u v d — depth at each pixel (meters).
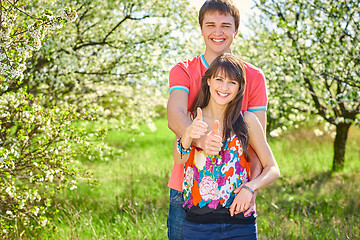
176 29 6.58
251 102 2.12
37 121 3.75
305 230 4.25
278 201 5.54
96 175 7.11
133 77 6.70
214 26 2.10
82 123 6.38
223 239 1.88
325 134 11.56
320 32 6.38
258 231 4.18
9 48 2.95
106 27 6.39
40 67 5.70
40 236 3.97
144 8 6.44
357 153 9.59
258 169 1.98
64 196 5.48
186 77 2.11
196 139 1.84
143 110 7.47
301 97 6.67
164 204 5.40
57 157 3.92
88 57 6.40
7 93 3.83
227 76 1.85
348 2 6.33
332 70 6.33
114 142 10.85
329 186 6.45
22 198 3.70
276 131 7.40
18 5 3.12
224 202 1.87
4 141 3.75
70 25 5.90
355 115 7.03
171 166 8.12
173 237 2.13
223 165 1.88
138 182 6.75
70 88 6.40
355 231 4.06
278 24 6.42
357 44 6.07
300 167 8.14
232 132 1.89
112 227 4.42
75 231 4.04
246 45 7.38
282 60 6.45
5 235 3.76
